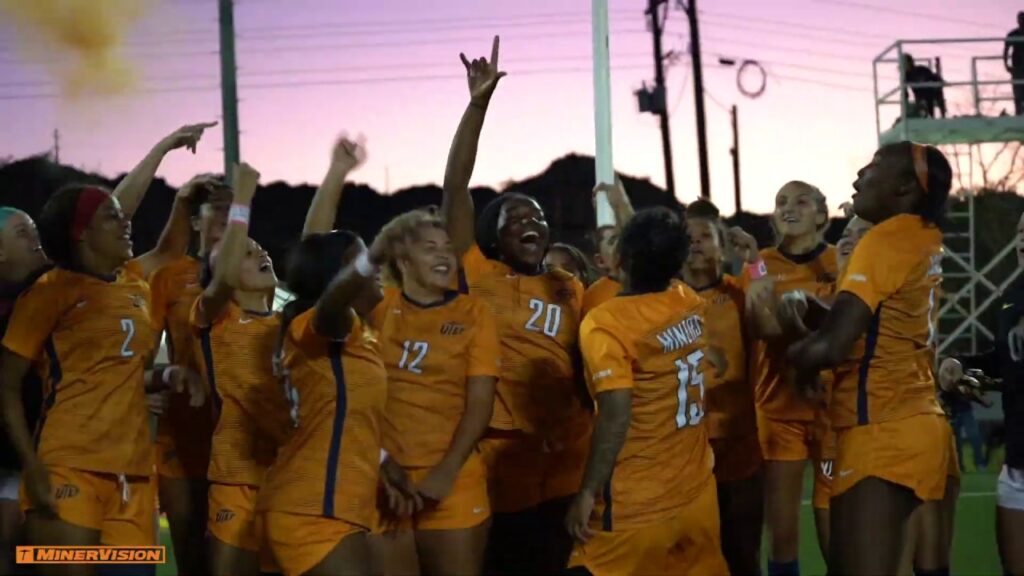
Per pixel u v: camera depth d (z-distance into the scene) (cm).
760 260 523
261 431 496
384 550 478
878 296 405
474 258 545
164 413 559
